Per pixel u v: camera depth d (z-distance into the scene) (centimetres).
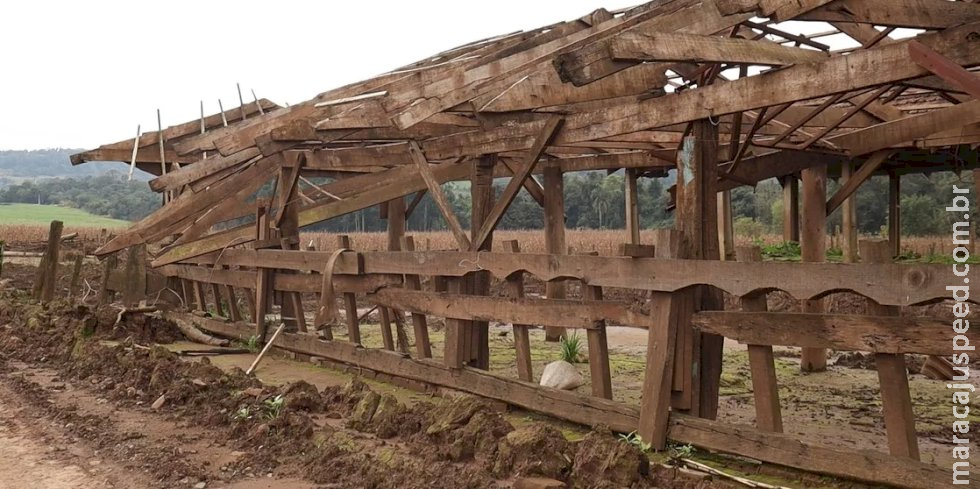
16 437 694
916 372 978
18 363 1058
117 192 9894
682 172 579
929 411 755
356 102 895
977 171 955
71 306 1310
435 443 609
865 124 964
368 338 1270
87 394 863
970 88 391
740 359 1064
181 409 777
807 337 486
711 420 569
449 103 724
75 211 8812
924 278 427
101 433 699
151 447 654
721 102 532
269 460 614
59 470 600
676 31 537
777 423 517
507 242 724
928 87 634
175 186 1069
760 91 508
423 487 529
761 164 961
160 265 1241
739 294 512
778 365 1036
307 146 981
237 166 1164
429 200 5428
